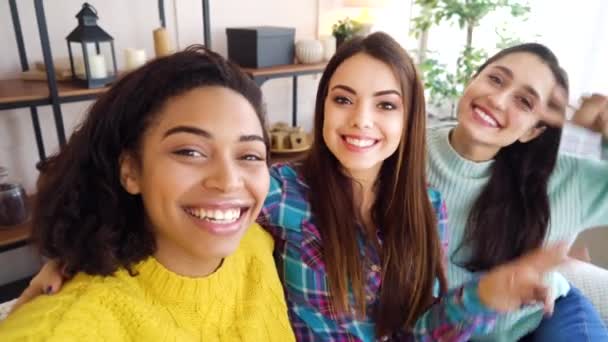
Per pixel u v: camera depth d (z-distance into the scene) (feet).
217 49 6.93
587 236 5.68
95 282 1.84
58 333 1.57
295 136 6.66
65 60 5.33
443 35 8.23
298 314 2.86
